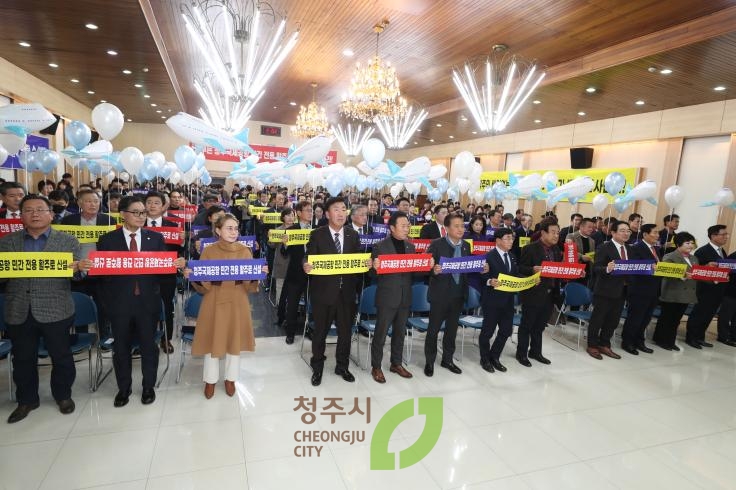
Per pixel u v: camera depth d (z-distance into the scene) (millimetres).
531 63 7152
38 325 2502
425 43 6824
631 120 9875
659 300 4551
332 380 3348
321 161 5012
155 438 2451
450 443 2574
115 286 2650
